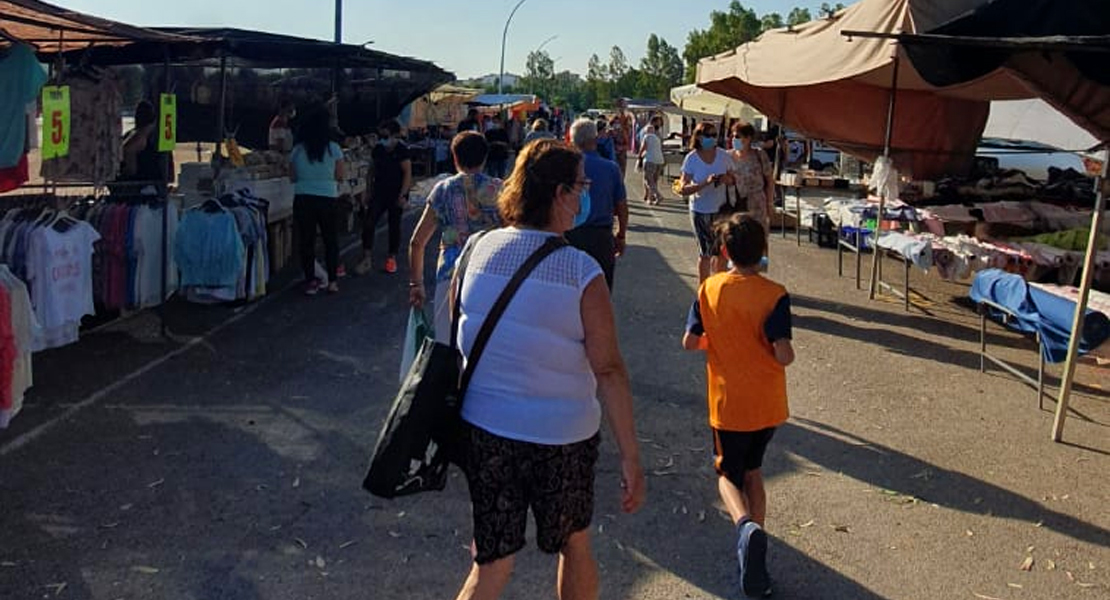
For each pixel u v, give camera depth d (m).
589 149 6.38
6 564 3.82
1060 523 4.60
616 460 5.26
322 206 9.12
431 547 4.13
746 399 3.88
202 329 7.79
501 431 2.74
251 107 14.55
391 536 4.22
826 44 8.57
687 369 7.16
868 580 3.99
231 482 4.73
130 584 3.71
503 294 2.75
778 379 3.92
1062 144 13.90
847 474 5.16
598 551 4.17
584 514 2.86
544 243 2.80
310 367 6.80
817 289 10.80
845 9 8.62
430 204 5.04
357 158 14.05
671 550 4.20
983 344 7.42
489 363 2.76
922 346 8.20
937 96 12.70
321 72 14.99
